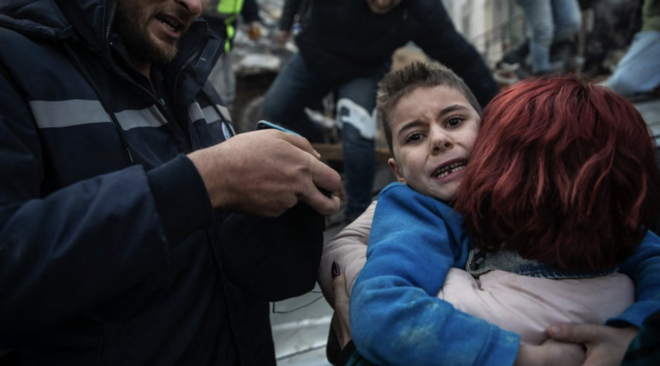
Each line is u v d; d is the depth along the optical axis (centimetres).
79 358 85
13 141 80
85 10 94
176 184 77
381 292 79
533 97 86
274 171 85
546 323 79
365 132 241
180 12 105
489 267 89
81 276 71
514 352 72
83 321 86
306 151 94
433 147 95
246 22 459
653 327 65
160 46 105
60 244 70
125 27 102
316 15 235
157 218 74
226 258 98
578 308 80
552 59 427
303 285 100
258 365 107
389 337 75
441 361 72
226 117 126
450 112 97
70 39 94
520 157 82
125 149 93
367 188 249
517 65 471
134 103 101
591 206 76
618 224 79
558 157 79
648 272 85
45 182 88
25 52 87
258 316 109
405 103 100
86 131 90
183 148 106
